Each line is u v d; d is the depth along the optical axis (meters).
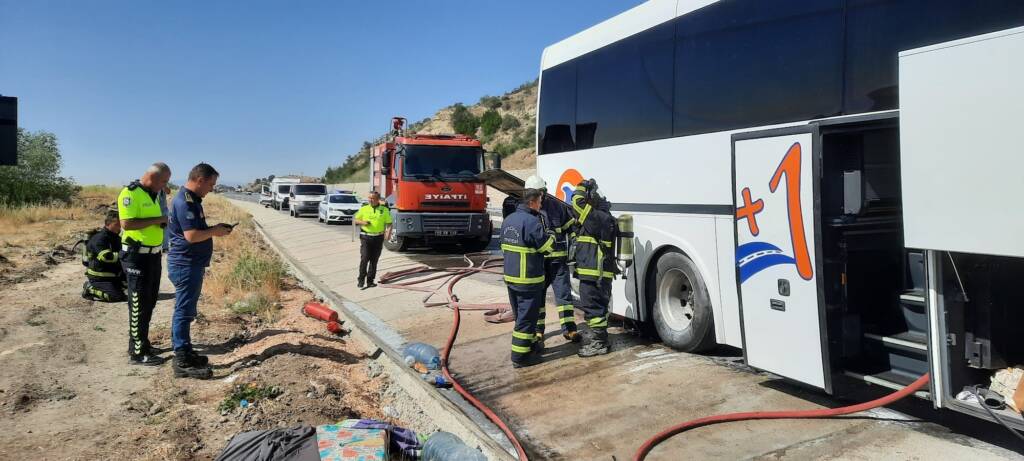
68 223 21.78
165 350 7.11
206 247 6.29
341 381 6.28
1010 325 3.90
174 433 4.75
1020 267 3.90
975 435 4.26
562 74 8.50
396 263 15.03
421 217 16.16
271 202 48.03
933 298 3.91
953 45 3.53
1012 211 3.29
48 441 4.63
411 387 6.27
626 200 7.09
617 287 7.40
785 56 5.11
